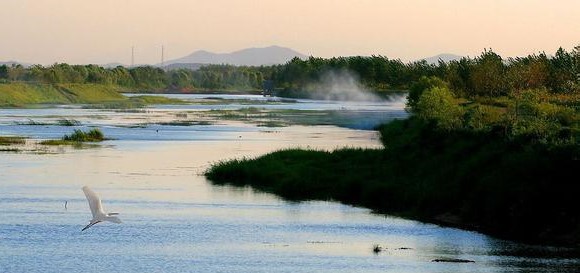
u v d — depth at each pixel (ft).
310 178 323.98
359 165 346.95
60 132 597.52
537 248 228.63
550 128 300.40
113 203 294.66
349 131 635.25
